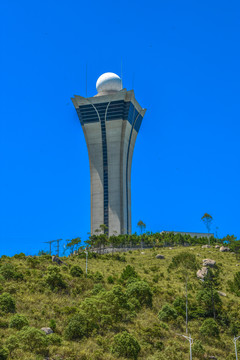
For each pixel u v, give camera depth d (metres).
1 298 82.25
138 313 92.56
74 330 75.69
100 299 88.69
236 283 119.12
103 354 70.62
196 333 89.50
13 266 105.25
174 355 76.12
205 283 105.94
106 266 135.88
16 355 64.19
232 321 95.56
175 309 96.69
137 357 72.56
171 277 126.94
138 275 123.19
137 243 199.75
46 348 67.88
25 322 74.44
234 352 84.69
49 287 95.88
